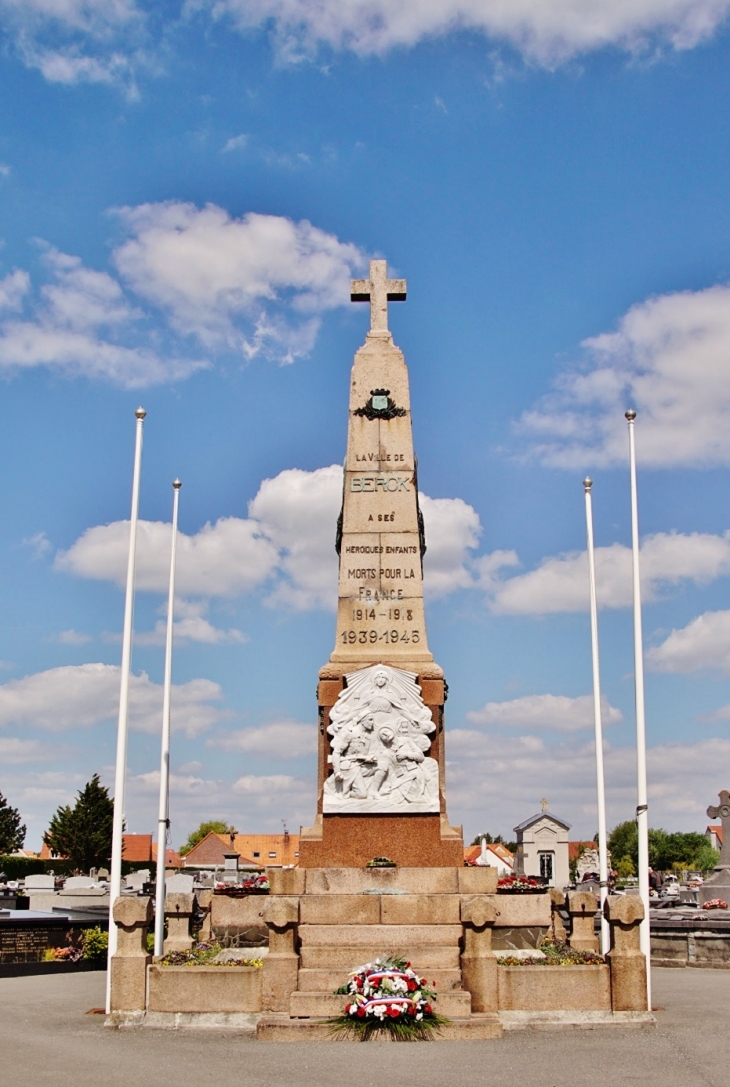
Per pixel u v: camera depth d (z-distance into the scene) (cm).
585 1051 1605
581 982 1823
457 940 1970
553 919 2416
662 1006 2056
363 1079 1420
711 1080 1416
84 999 2227
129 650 2134
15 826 9531
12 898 3791
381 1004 1709
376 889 2131
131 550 2186
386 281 2655
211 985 1819
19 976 2802
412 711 2312
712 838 10994
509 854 6481
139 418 2262
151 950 2294
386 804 2253
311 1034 1711
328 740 2331
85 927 3156
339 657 2394
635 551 2183
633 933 1838
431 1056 1573
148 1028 1797
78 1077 1414
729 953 2923
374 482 2495
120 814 2036
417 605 2422
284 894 2152
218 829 12169
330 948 1936
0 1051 1589
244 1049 1628
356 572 2444
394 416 2534
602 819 2280
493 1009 1800
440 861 2228
